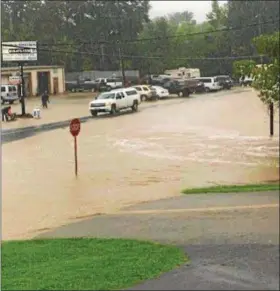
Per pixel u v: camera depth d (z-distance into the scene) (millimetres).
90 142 26562
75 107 44312
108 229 11336
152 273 8297
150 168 19438
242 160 20828
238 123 34125
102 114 40781
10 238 10781
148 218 12141
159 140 26953
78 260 9023
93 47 31766
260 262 8789
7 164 20469
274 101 21984
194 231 10875
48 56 27516
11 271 8289
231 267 8539
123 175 18125
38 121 35062
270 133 28344
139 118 38094
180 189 15586
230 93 60656
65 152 23484
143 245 9992
